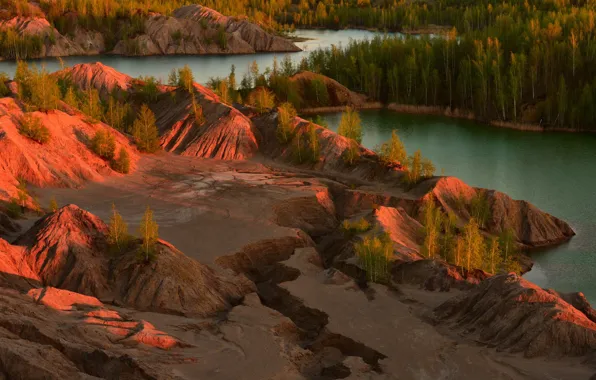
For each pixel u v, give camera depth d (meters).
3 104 89.31
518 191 102.19
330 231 80.12
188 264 59.41
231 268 66.06
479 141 132.00
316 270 65.56
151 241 58.19
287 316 57.50
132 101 119.88
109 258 59.41
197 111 105.69
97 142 90.00
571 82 147.38
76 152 87.94
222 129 102.50
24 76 107.94
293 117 106.31
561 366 46.72
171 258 58.78
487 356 48.19
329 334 51.72
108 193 82.44
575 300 54.66
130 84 128.12
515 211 86.62
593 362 46.62
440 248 72.50
